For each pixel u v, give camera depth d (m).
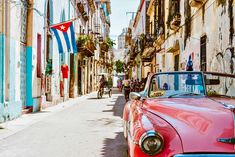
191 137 3.73
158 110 4.42
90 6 41.16
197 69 13.62
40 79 16.30
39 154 6.64
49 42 19.06
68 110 16.02
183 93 5.38
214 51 11.27
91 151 6.87
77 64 30.14
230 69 9.66
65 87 23.75
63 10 23.28
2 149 7.13
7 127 10.23
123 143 7.64
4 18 11.77
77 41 28.34
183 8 16.27
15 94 12.70
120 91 45.03
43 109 16.44
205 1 12.33
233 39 9.42
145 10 36.44
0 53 11.51
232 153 3.60
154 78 5.61
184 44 16.09
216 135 3.74
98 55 52.66
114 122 11.36
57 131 9.45
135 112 4.67
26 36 14.65
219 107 4.29
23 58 14.34
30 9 14.67
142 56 32.22
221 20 10.52
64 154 6.62
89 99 25.81
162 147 3.64
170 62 20.27
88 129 9.79
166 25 21.75
